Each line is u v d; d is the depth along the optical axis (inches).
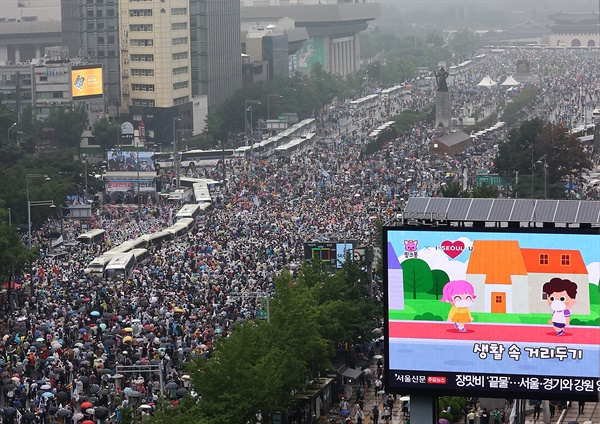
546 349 7741.1
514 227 7751.0
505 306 7770.7
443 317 7844.5
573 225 7844.5
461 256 7795.3
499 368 7795.3
